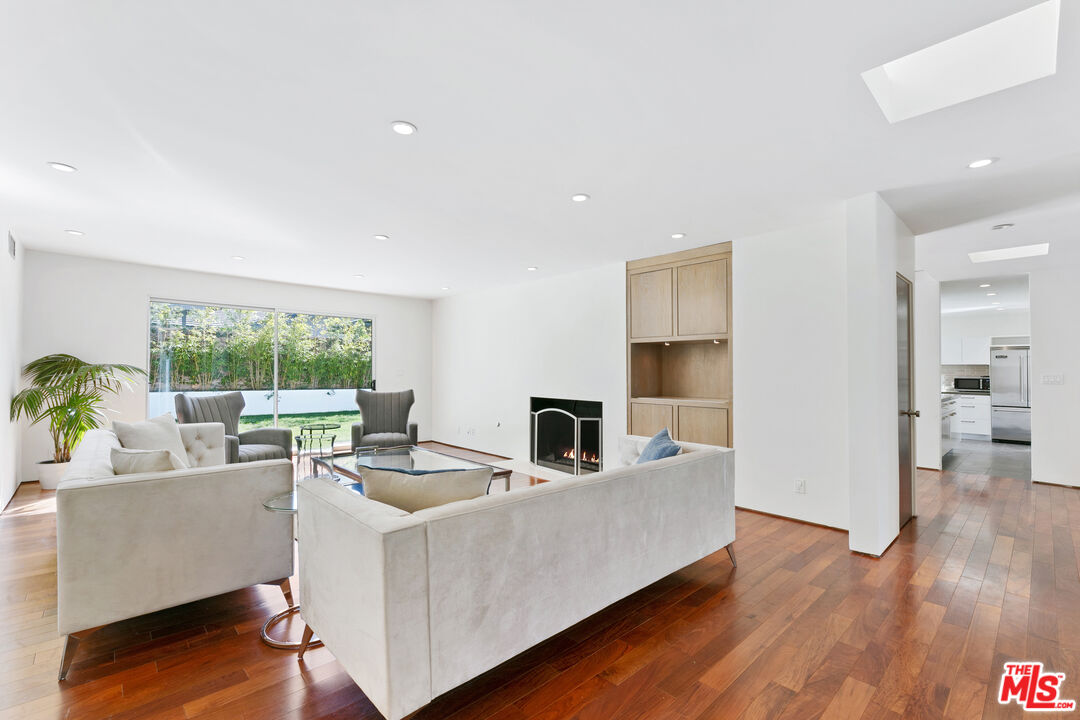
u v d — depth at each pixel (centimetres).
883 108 207
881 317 314
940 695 178
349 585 162
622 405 510
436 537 157
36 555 296
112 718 164
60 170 269
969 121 216
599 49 167
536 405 612
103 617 197
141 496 207
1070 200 321
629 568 226
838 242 360
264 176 279
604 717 167
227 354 595
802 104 204
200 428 404
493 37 161
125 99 198
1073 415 496
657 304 479
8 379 397
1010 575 281
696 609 244
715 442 432
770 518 390
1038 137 231
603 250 459
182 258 493
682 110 209
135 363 523
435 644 157
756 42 163
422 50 167
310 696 176
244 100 200
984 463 613
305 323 661
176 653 203
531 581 185
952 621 230
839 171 274
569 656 204
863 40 162
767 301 399
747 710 171
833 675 190
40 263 471
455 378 745
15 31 156
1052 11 175
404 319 760
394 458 436
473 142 238
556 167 268
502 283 639
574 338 564
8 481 399
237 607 244
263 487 240
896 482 347
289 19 151
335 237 411
